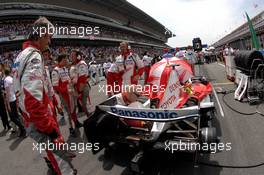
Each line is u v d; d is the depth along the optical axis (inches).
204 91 214.5
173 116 144.3
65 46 1461.6
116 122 178.4
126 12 2721.5
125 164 169.9
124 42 242.2
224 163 160.4
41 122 98.3
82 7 1943.9
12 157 209.2
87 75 279.1
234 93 351.9
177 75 173.5
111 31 2359.7
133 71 245.6
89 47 1700.3
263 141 187.5
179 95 173.2
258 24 1080.2
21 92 103.8
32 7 1368.1
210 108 183.8
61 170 107.2
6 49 1152.8
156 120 147.3
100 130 168.4
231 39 2030.0
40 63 102.5
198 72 691.4
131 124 173.2
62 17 1587.1
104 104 175.6
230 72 470.6
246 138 196.1
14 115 262.8
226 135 206.1
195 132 159.8
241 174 145.9
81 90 276.8
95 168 168.1
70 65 284.4
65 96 248.1
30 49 103.7
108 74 249.9
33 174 172.7
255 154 168.9
